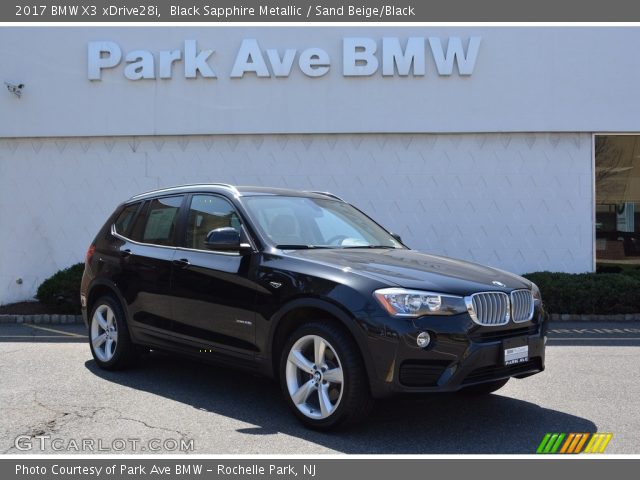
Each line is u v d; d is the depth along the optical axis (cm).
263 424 475
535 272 1125
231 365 511
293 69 1186
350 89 1178
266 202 559
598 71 1162
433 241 1179
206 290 527
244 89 1192
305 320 475
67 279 1091
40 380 607
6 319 1073
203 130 1196
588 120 1162
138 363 655
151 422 479
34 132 1218
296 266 473
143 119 1206
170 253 574
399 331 413
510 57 1166
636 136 1185
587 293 1042
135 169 1216
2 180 1231
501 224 1175
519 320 465
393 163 1184
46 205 1227
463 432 463
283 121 1188
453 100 1170
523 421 492
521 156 1175
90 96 1213
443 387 416
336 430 454
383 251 536
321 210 593
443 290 431
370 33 1178
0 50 1219
